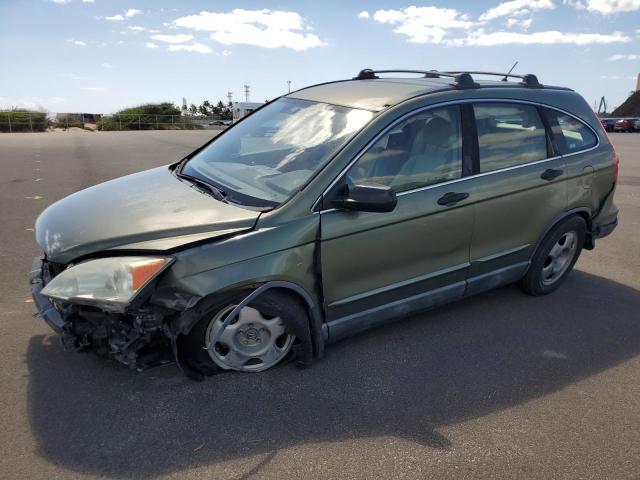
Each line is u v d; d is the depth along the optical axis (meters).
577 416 2.95
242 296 2.87
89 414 2.79
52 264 2.99
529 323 4.04
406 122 3.38
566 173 4.19
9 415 2.76
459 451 2.64
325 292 3.13
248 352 3.10
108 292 2.61
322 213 3.02
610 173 4.57
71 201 3.47
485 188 3.69
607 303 4.44
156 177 3.78
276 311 3.01
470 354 3.56
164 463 2.48
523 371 3.38
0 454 2.49
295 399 2.99
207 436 2.67
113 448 2.56
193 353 2.96
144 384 3.06
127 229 2.85
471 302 4.38
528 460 2.60
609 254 5.78
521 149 3.97
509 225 3.94
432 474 2.48
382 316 3.46
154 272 2.62
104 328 2.80
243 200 3.11
